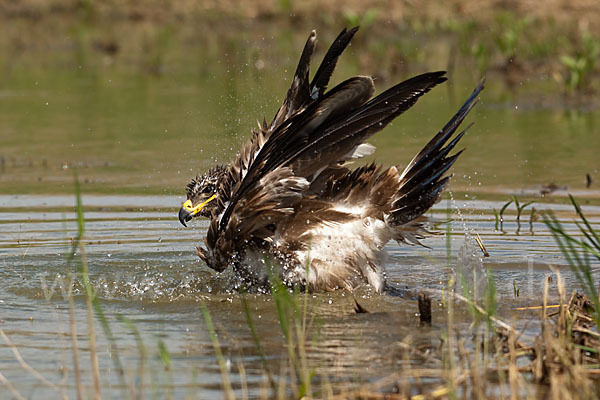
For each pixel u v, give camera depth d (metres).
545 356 7.64
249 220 10.13
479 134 19.16
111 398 7.07
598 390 7.11
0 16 40.47
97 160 17.00
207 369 7.69
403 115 21.03
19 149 18.02
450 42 30.73
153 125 19.83
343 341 8.42
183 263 11.56
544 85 24.84
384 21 34.19
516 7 34.62
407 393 7.01
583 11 33.72
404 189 10.30
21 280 10.66
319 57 27.70
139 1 41.53
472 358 7.83
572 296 9.30
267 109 19.58
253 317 9.33
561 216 13.23
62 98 23.69
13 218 13.40
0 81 26.48
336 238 10.23
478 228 12.85
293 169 9.84
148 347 8.29
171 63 29.30
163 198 14.58
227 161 16.42
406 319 9.18
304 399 6.89
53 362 7.88
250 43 31.17
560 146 17.95
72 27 37.97
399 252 12.13
